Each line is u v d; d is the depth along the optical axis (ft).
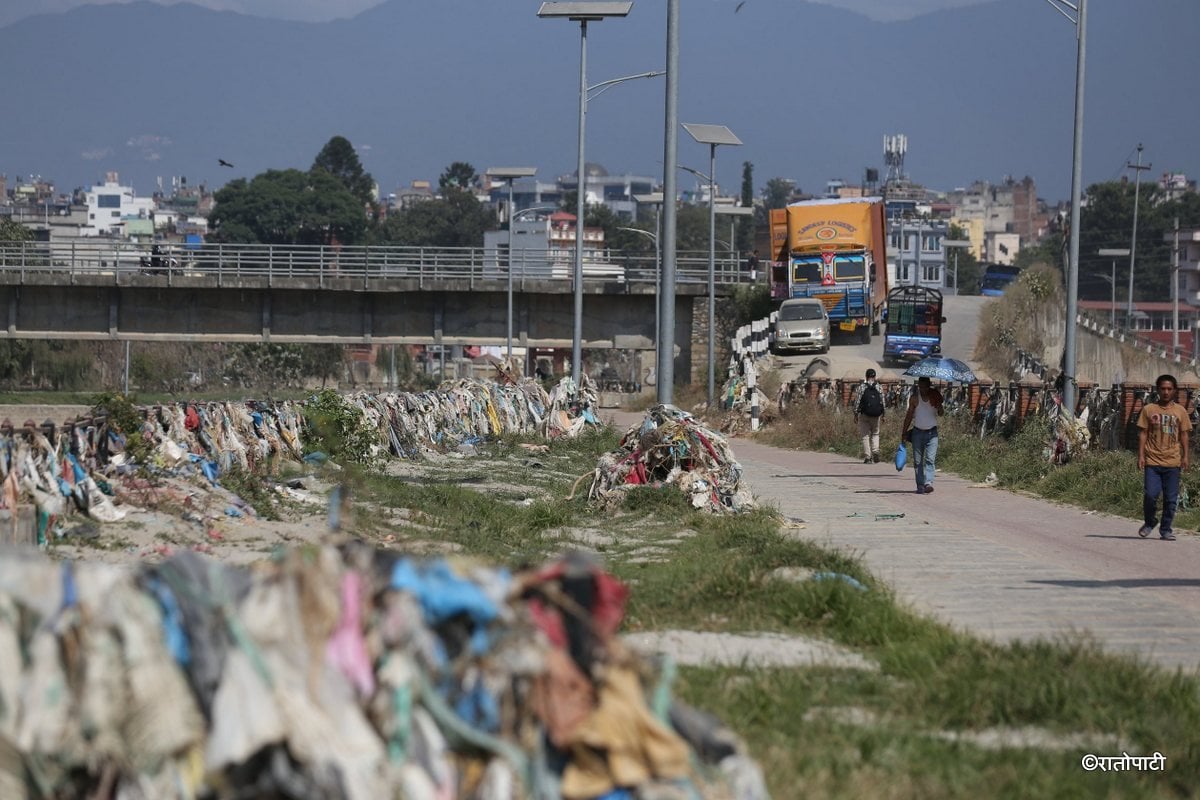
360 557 38.99
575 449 250.57
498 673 37.83
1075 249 201.87
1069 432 185.78
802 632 78.79
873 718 61.36
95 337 423.23
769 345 474.49
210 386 603.26
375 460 190.08
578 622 39.65
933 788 50.83
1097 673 65.67
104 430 121.29
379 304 427.33
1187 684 65.05
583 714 37.93
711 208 393.50
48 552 96.43
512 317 397.80
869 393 224.94
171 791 34.68
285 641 36.78
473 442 246.88
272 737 34.86
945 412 273.95
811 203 489.67
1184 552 116.98
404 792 35.45
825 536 124.06
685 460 140.97
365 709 36.78
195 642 36.22
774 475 199.82
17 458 100.07
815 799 47.93
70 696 35.35
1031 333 483.10
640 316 436.35
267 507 126.31
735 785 39.27
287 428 169.78
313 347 645.10
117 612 35.68
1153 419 126.00
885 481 189.26
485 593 38.96
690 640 75.10
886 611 79.41
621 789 37.29
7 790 34.50
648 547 115.75
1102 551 116.88
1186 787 53.78
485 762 37.11
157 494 117.29
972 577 100.99
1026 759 55.21
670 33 160.97
